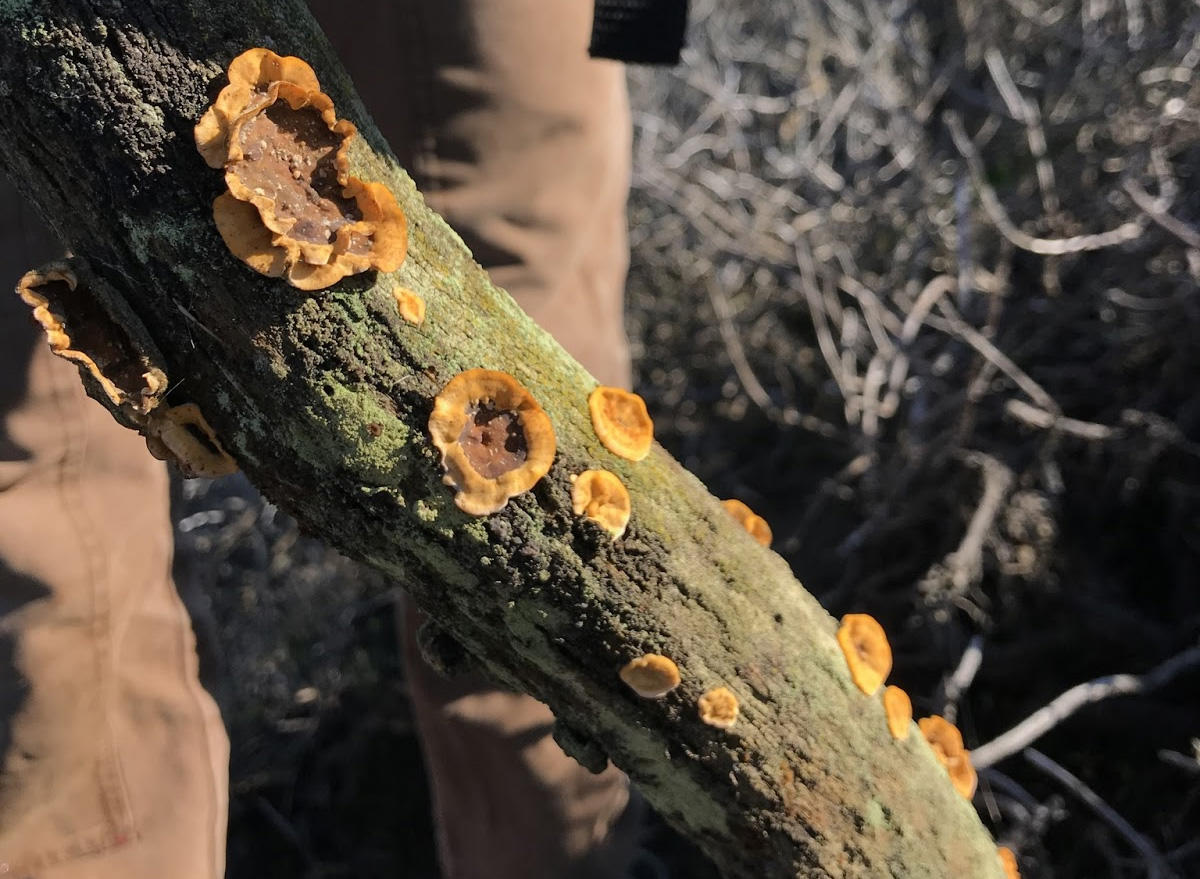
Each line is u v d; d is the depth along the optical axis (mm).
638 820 588
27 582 449
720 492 852
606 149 523
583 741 416
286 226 313
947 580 673
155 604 498
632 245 912
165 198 320
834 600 770
